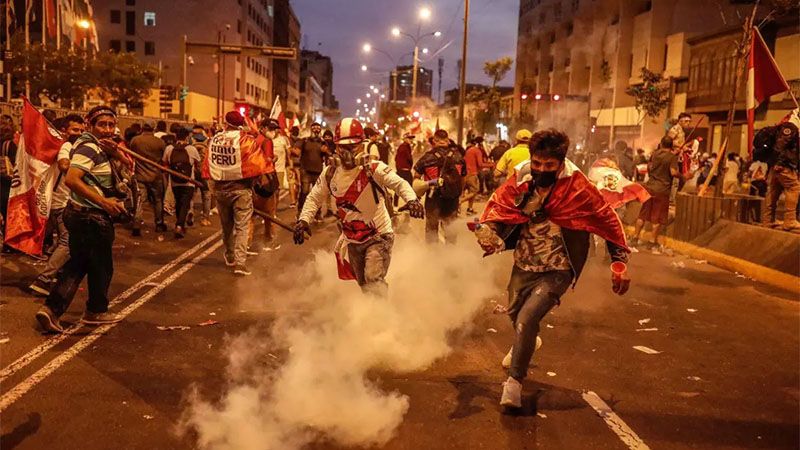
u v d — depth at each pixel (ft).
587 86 183.21
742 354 21.15
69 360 18.07
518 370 15.57
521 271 15.90
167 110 110.83
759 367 19.94
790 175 35.94
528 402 16.46
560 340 21.90
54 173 24.91
